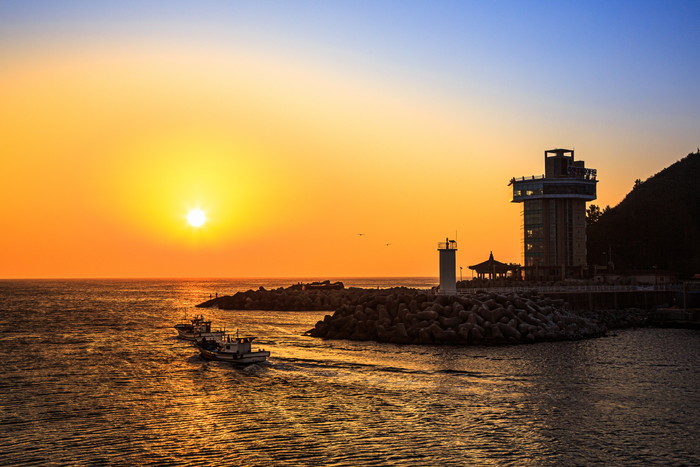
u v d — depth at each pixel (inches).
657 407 1980.8
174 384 2402.8
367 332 3607.3
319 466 1517.0
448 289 3838.6
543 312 3703.3
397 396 2145.7
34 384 2425.0
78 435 1754.4
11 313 6259.8
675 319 4323.3
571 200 5802.2
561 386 2263.8
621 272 5994.1
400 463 1534.2
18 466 1521.9
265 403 2074.3
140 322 5206.7
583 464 1525.6
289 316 5767.7
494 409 1969.7
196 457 1579.7
